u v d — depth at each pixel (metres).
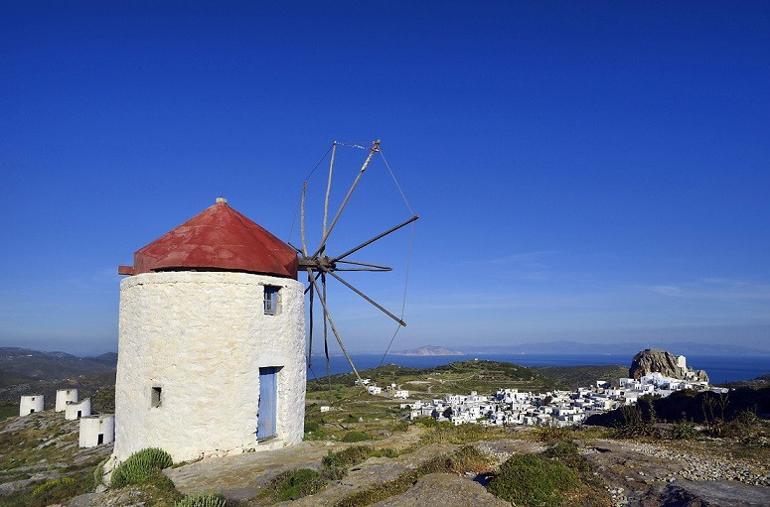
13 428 66.62
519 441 15.56
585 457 12.21
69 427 63.28
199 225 18.89
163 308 17.00
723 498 8.84
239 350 17.12
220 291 17.12
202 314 16.91
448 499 9.79
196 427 16.47
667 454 12.48
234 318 17.16
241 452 16.86
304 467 14.65
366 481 12.32
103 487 17.48
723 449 13.06
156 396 17.08
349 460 14.86
